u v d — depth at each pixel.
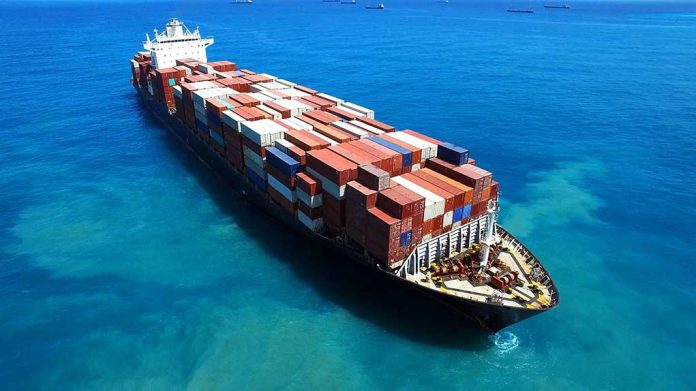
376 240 31.23
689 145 67.06
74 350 31.02
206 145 56.78
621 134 71.94
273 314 33.94
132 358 30.41
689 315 34.38
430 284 31.03
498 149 66.50
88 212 48.47
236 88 60.69
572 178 57.16
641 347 31.42
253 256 40.75
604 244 43.44
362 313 33.69
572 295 36.53
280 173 39.47
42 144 68.00
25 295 36.06
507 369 29.48
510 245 35.06
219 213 48.34
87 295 36.19
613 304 35.53
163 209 49.09
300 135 41.00
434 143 38.34
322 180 35.41
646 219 47.78
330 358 30.27
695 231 45.50
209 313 34.19
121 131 74.19
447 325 32.47
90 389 28.25
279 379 28.81
